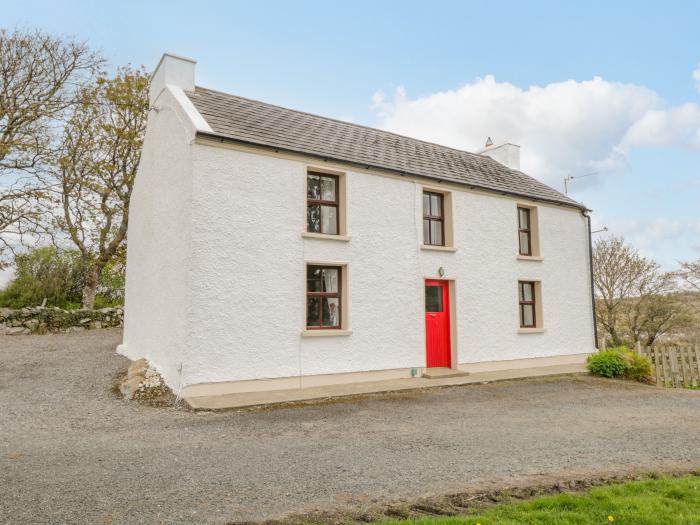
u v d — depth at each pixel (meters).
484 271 13.70
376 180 11.94
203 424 7.25
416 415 8.13
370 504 4.07
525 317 14.98
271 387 9.71
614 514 3.86
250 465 5.18
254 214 9.88
